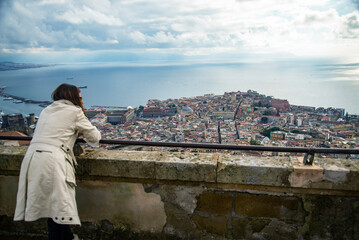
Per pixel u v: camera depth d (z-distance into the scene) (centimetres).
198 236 247
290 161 229
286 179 217
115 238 263
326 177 210
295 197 223
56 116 213
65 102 226
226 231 240
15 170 261
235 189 230
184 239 250
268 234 233
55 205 194
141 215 254
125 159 244
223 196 235
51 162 196
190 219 245
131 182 248
